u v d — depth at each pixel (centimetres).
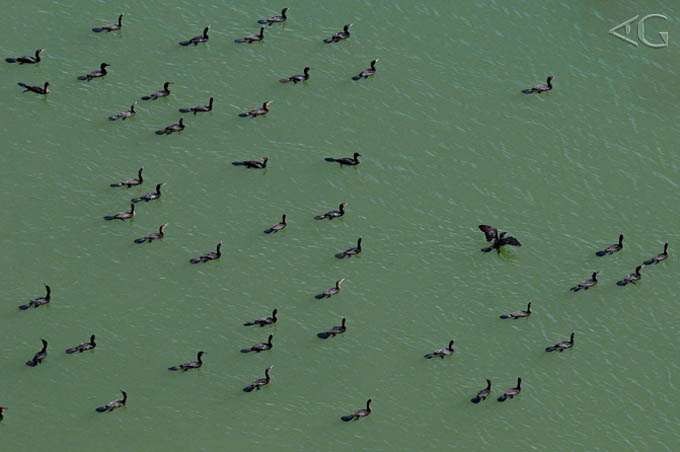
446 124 16625
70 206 15462
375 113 16662
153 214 15425
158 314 14475
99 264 14925
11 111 16375
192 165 15950
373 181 15950
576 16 17938
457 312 14712
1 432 13338
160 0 17688
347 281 14912
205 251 15100
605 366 14338
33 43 17038
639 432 13788
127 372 13925
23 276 14738
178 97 16575
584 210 15838
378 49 17312
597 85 17175
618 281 15100
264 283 14838
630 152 16512
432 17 17775
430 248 15312
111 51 17038
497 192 15950
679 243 15512
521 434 13688
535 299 14900
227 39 17262
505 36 17625
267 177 15888
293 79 16762
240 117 16450
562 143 16550
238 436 13462
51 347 14088
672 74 17362
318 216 15425
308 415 13688
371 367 14138
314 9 17712
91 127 16262
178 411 13638
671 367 14362
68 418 13500
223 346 14212
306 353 14212
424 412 13800
